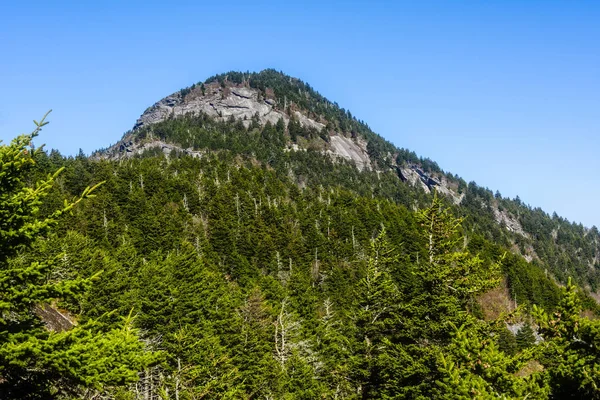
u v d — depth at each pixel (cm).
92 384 840
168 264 4291
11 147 896
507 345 5106
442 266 1967
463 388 1002
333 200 14012
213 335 2962
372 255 2659
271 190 13388
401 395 1850
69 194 8181
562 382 980
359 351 2394
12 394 852
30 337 825
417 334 1912
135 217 8012
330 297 6431
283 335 3097
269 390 2561
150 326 2902
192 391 1764
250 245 8188
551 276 16750
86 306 3231
